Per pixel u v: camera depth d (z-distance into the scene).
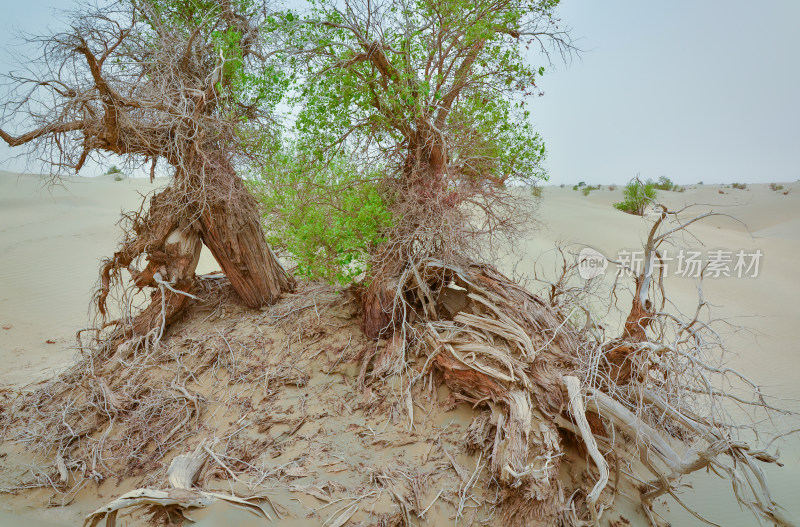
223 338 8.07
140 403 7.32
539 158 7.74
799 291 18.42
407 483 5.48
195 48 7.85
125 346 8.26
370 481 5.50
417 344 7.22
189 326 8.64
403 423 6.44
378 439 6.18
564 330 7.09
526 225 7.64
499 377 6.21
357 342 7.79
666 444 5.75
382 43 6.89
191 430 6.78
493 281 7.55
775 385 10.41
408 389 6.73
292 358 7.61
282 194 8.47
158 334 8.30
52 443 7.08
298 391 7.11
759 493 6.70
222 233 8.29
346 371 7.36
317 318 8.14
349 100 7.31
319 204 7.83
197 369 7.68
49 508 6.13
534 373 6.36
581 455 6.36
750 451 5.47
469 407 6.58
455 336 6.95
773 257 24.14
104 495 6.27
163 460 6.44
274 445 6.20
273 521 4.88
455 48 7.64
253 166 8.38
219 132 7.65
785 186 65.31
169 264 8.19
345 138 7.72
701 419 6.07
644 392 6.12
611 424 6.01
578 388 6.03
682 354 5.66
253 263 8.61
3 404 8.51
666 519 6.20
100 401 7.39
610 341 6.38
